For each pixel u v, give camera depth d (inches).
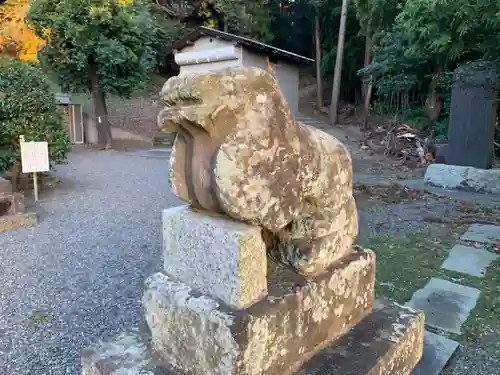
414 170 318.0
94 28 378.9
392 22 462.9
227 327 44.6
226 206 44.9
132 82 420.8
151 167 336.5
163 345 53.2
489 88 222.5
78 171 315.0
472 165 233.6
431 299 97.9
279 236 55.9
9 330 90.0
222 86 44.1
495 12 203.8
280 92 49.3
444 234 151.6
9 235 159.3
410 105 494.9
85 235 159.8
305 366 52.4
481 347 78.5
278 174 47.1
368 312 66.3
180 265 53.2
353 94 677.9
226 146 43.9
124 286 113.3
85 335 88.3
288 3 741.9
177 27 559.2
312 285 53.5
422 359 71.8
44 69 387.2
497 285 105.7
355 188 235.8
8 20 365.1
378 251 133.3
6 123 212.4
